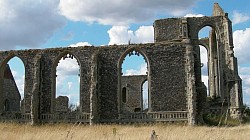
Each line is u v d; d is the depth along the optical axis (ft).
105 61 149.48
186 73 141.79
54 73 153.99
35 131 79.10
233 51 169.37
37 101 149.18
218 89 177.68
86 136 65.26
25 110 153.28
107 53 149.89
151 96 143.13
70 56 153.79
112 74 147.95
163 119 139.23
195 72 148.15
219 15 179.93
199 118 140.26
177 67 143.13
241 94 161.48
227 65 169.48
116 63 148.36
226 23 173.58
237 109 156.35
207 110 153.99
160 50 145.59
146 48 146.72
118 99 145.38
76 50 152.56
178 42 145.18
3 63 160.45
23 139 61.57
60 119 146.92
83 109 147.13
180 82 141.90
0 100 159.12
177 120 138.10
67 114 146.92
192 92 136.46
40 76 152.97
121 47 148.87
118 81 146.82
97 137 65.82
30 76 155.43
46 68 154.30
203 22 177.68
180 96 140.87
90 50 151.23
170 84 142.51
